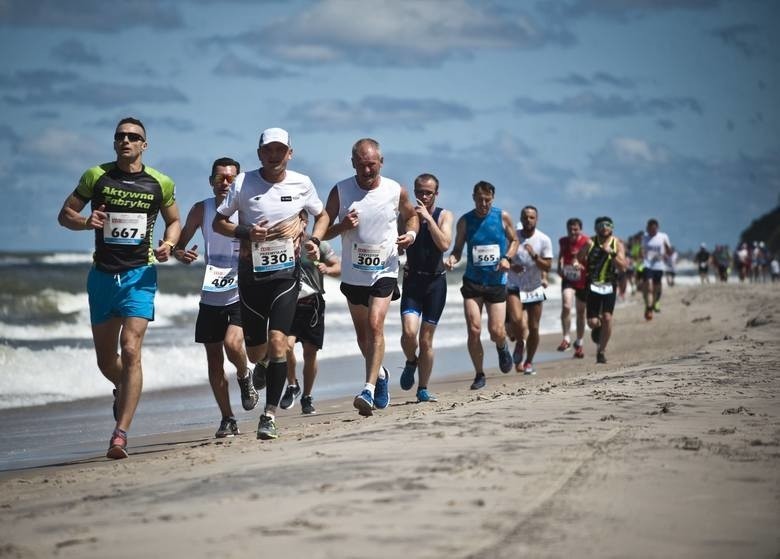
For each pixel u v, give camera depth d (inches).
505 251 1473.9
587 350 2365.9
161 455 944.3
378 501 561.3
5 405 1552.7
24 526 577.0
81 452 1110.4
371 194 1102.4
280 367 981.8
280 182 992.9
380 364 1111.0
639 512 538.3
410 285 1304.1
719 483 607.8
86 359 1998.0
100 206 952.9
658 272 3169.3
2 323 3496.6
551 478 614.5
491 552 462.0
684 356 1625.2
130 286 959.0
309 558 459.8
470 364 2155.5
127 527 546.6
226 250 1078.4
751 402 981.8
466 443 742.5
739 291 4724.4
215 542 497.7
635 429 804.0
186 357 2148.1
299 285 1007.0
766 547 481.7
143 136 960.3
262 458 757.3
